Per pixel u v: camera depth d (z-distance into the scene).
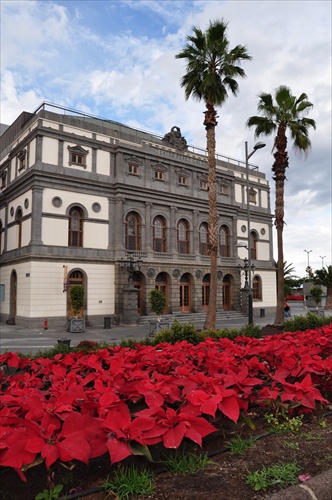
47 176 28.25
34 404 3.56
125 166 32.53
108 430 3.12
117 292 30.53
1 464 2.72
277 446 3.96
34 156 28.70
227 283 40.56
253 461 3.61
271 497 2.83
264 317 38.75
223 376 4.56
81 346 10.92
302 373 5.14
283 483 3.17
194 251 36.72
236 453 3.79
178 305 34.47
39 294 27.19
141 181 33.47
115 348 7.50
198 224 37.50
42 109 29.53
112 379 4.73
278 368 5.71
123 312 30.03
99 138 32.16
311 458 3.67
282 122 23.05
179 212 36.12
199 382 4.37
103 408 3.51
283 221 22.78
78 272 29.58
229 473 3.38
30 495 3.13
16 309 29.72
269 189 47.00
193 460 3.56
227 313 37.41
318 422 4.70
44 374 5.86
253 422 4.71
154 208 34.25
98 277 30.22
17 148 31.44
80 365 5.96
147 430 3.17
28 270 27.45
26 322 27.08
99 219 30.81
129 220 32.78
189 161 37.19
